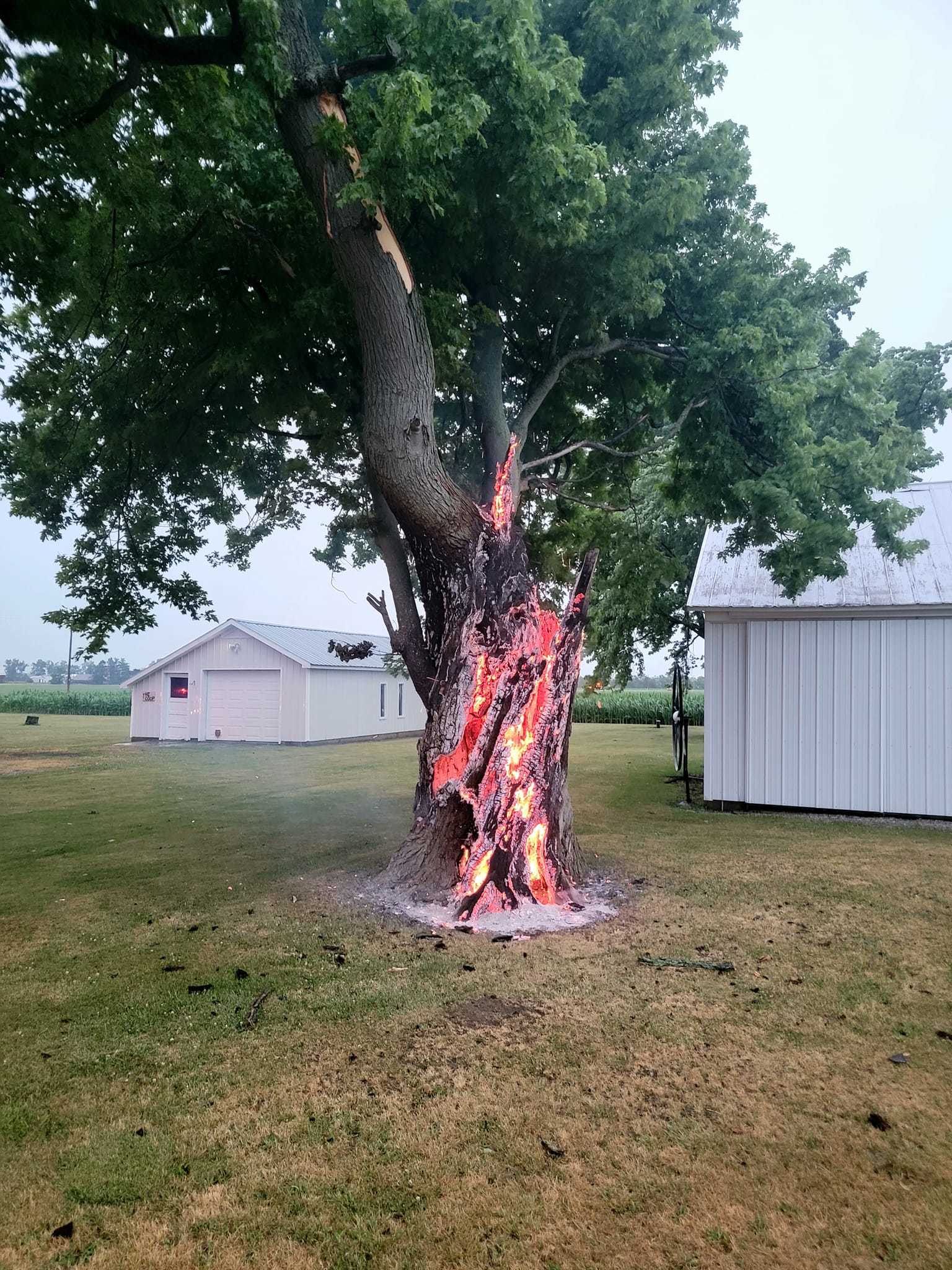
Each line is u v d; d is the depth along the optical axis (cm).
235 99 623
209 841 874
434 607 671
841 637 1071
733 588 1132
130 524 957
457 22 554
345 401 803
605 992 430
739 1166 277
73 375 859
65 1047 368
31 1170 275
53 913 589
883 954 493
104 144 595
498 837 587
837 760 1062
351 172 579
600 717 3791
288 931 537
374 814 1064
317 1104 316
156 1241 241
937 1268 230
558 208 641
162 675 2533
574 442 1015
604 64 735
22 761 1856
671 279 813
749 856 788
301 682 2364
